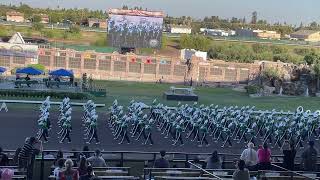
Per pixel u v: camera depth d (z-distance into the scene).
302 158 34.03
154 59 136.50
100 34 188.88
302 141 56.94
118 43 136.12
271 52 176.75
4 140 50.50
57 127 58.56
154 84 129.00
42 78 105.94
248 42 198.62
